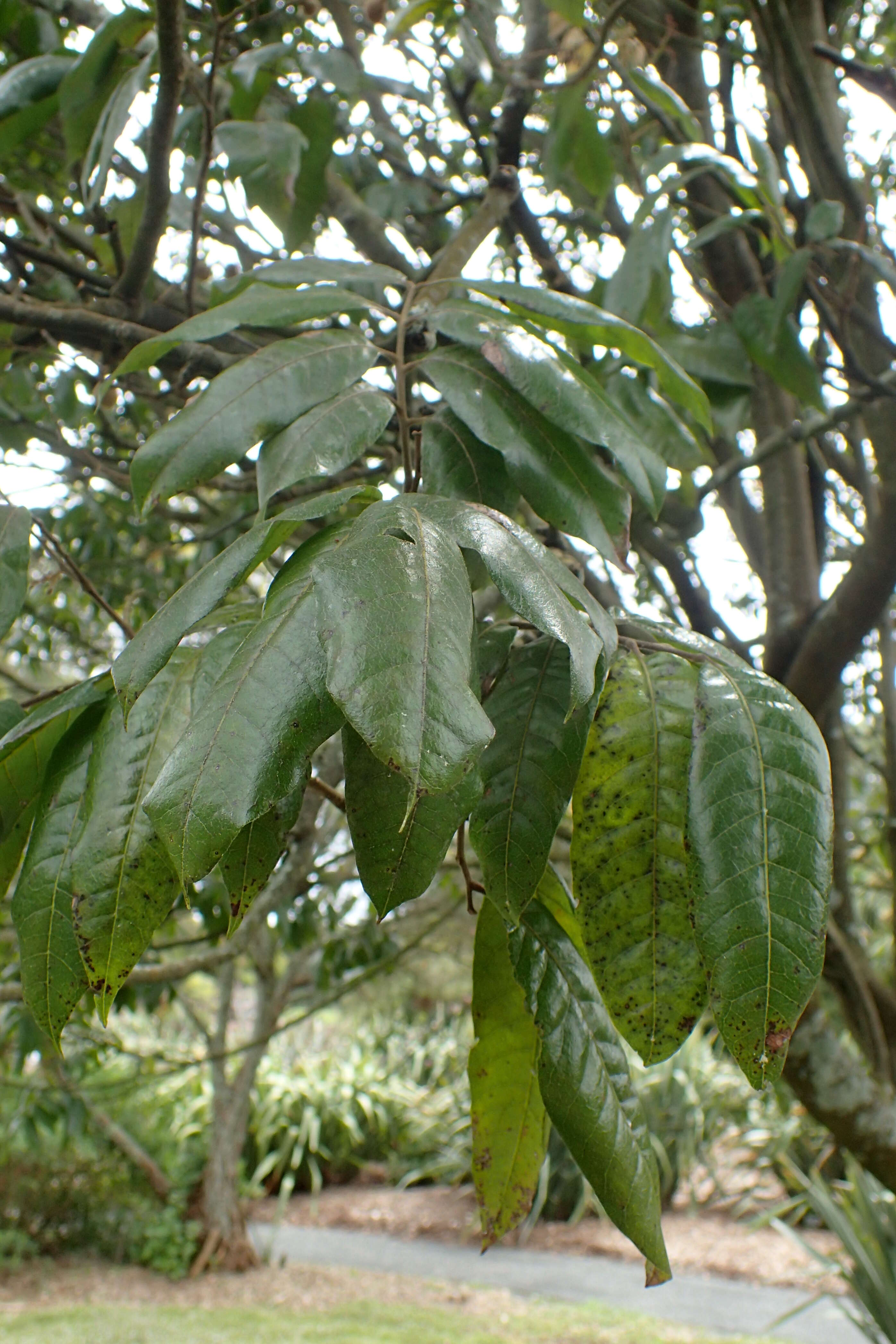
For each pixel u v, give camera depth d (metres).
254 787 0.38
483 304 0.59
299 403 0.53
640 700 0.51
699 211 1.52
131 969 0.46
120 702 0.47
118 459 1.49
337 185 1.44
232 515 1.79
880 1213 2.61
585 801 0.50
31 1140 2.94
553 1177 5.09
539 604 0.41
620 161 1.69
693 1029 0.49
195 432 0.51
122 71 0.93
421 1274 4.30
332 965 2.39
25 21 1.19
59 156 1.53
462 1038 6.52
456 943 4.22
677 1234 4.76
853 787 2.98
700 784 0.46
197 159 1.31
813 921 0.45
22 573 0.54
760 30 1.34
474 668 0.45
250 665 0.40
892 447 1.18
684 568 1.49
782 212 1.13
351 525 0.43
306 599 0.41
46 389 1.66
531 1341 3.39
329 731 0.39
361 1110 6.27
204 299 1.21
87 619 2.39
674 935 0.49
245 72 1.00
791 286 0.99
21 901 0.48
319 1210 5.43
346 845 2.24
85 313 0.96
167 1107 4.75
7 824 0.53
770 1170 5.19
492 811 0.49
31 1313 3.50
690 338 1.12
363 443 0.53
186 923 2.51
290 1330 3.38
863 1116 1.30
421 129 1.90
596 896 0.50
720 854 0.45
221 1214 4.21
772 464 1.50
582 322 0.59
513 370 0.54
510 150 1.07
